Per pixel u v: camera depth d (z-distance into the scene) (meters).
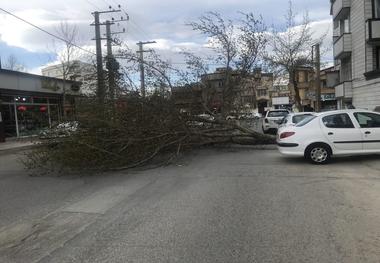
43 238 5.98
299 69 39.62
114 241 5.71
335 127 12.11
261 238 5.63
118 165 12.23
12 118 30.80
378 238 5.51
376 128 12.12
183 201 7.91
